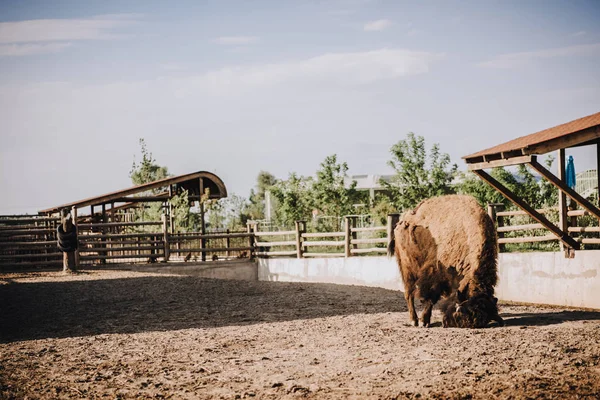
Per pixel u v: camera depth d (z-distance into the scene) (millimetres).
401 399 5551
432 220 9328
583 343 7375
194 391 6215
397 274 16062
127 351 8367
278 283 16750
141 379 6770
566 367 6258
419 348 7672
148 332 9992
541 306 12375
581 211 12641
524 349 7191
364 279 17344
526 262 13461
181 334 9672
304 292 14750
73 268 18828
